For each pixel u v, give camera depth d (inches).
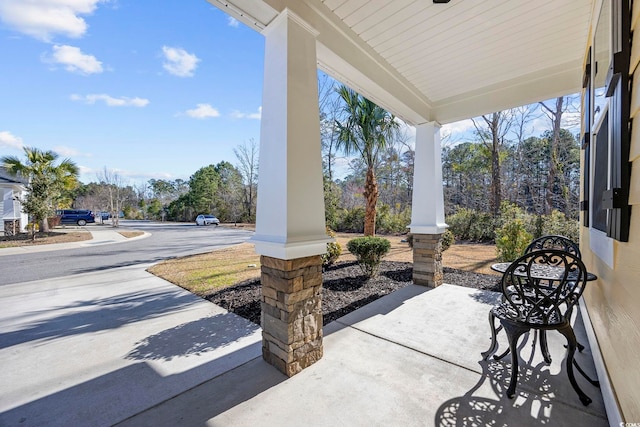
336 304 142.0
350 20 101.4
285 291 80.4
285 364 80.9
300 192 83.3
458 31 107.6
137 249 364.2
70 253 331.3
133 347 100.0
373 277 188.9
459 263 236.8
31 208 442.9
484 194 446.3
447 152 494.9
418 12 97.3
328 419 63.6
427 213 169.0
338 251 225.1
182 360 90.7
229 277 200.8
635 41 49.1
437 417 63.4
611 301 67.1
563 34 109.6
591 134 97.0
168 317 128.0
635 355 48.0
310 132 87.4
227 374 82.1
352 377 79.3
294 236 80.7
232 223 942.4
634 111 49.2
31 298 159.0
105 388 76.5
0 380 81.0
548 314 70.8
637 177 48.3
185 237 524.4
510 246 185.9
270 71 87.2
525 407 66.3
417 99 157.4
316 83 90.4
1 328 117.7
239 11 81.4
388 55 123.4
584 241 129.6
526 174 413.1
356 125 319.0
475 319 119.6
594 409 65.4
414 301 143.3
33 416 66.3
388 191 536.4
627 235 52.3
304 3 88.5
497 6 94.5
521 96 142.8
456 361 86.9
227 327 116.2
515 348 72.3
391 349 94.8
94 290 174.1
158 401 71.0
